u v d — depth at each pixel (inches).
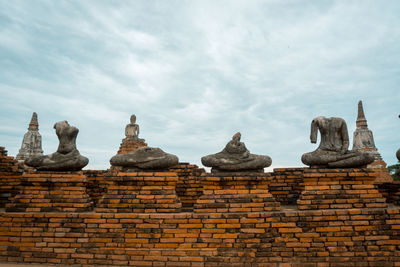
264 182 301.0
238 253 276.1
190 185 364.2
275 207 294.2
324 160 308.3
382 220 281.9
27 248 287.1
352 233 279.9
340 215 283.7
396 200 333.4
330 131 323.6
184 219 283.6
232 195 296.7
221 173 302.8
